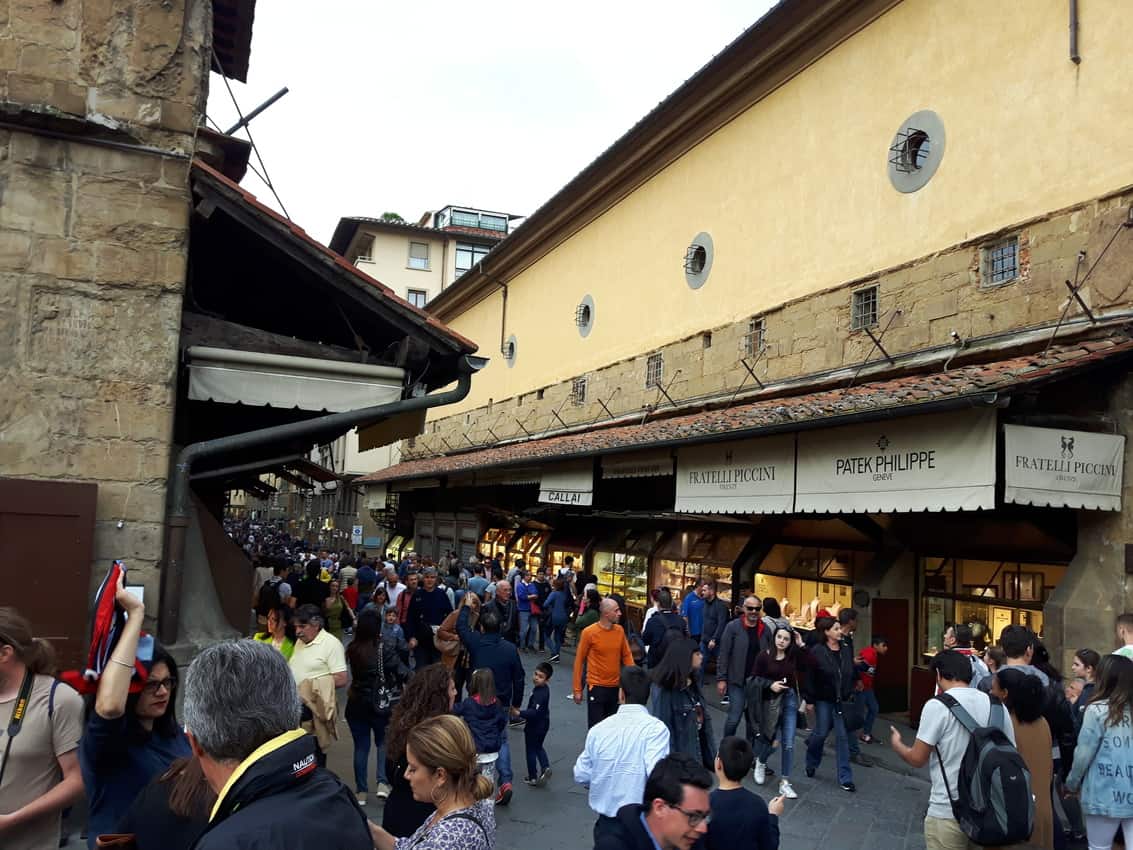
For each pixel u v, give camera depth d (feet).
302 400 21.94
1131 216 29.14
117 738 9.70
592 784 14.79
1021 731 15.20
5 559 16.89
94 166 18.66
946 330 36.96
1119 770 15.60
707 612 37.81
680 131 60.49
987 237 35.29
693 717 23.36
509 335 95.96
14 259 17.94
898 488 28.76
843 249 44.32
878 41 43.19
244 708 6.58
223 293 29.53
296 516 194.80
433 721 10.55
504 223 181.98
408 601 37.68
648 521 56.44
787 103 50.16
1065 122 32.55
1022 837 13.21
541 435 82.58
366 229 161.48
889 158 41.65
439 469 84.89
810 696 27.17
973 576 33.04
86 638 17.25
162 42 19.24
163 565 18.75
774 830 12.49
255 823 6.00
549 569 69.51
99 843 8.06
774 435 35.68
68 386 18.11
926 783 26.76
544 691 25.68
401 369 22.76
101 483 18.12
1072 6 32.55
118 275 18.63
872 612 35.40
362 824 6.63
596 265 75.46
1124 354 24.58
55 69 18.34
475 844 9.79
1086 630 26.00
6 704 10.52
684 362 58.80
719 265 55.88
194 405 31.86
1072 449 25.31
